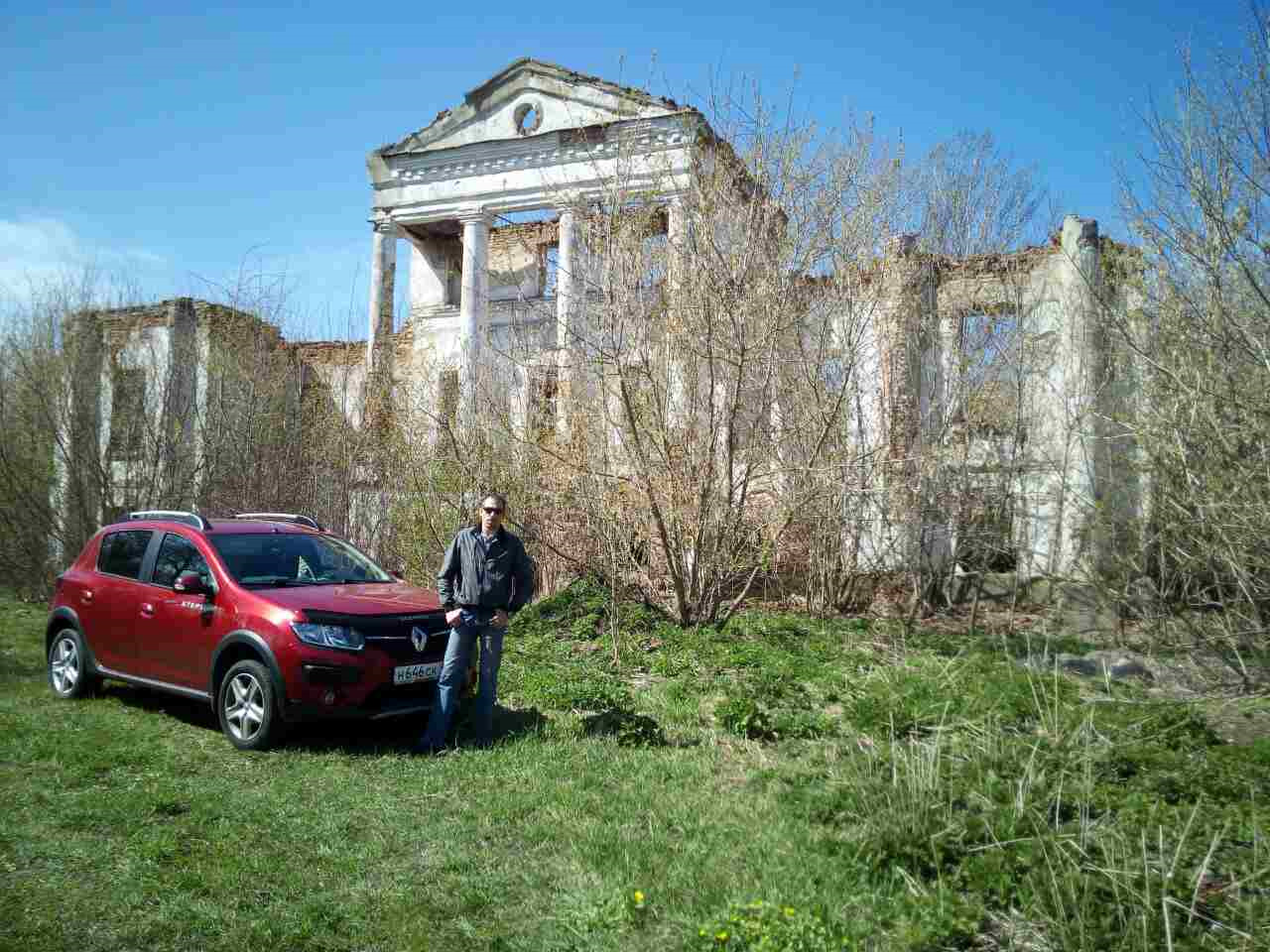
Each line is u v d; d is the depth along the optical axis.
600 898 4.20
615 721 7.56
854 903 4.19
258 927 4.04
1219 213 8.12
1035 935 3.95
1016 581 13.38
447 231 29.22
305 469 17.05
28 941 3.91
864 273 11.88
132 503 17.25
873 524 14.33
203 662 7.43
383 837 5.14
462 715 8.00
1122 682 8.95
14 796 5.78
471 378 15.24
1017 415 13.80
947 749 6.49
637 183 11.77
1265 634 8.39
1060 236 14.96
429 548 14.34
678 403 11.55
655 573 12.80
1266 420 8.05
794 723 7.34
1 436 17.55
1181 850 4.37
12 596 18.31
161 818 5.44
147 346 18.06
